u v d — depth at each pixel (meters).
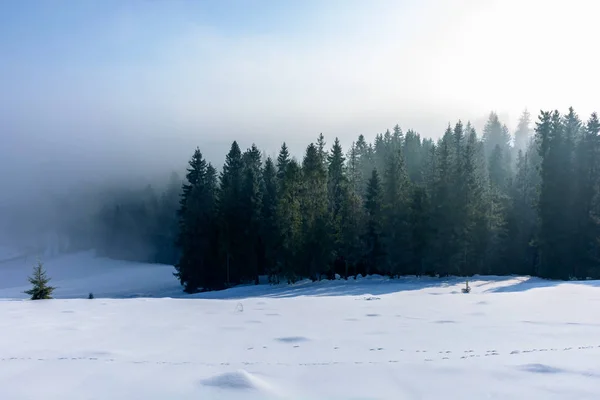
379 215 37.56
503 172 48.84
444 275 35.41
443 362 5.00
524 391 3.86
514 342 6.49
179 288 45.06
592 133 34.25
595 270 33.41
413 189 37.97
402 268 36.78
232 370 4.72
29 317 10.42
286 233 35.97
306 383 4.20
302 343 6.75
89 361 5.16
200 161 44.59
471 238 35.41
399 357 5.50
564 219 34.00
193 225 42.09
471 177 35.81
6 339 7.31
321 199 37.25
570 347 5.94
